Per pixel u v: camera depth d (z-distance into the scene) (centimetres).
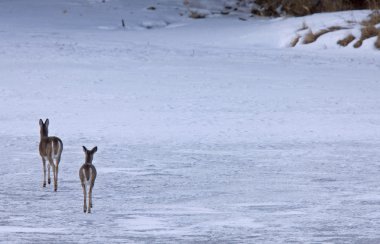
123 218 3309
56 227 3117
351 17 16688
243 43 15450
